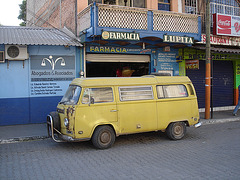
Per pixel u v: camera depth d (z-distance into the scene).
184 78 8.75
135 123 7.73
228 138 8.55
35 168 5.82
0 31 11.52
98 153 6.98
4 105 10.65
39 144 8.18
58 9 14.63
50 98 11.29
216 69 15.41
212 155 6.61
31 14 20.84
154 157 6.54
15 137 8.64
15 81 10.77
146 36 11.09
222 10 15.36
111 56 12.28
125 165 5.91
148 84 8.07
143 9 11.04
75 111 6.98
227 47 15.26
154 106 8.01
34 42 10.05
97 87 7.37
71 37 11.87
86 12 10.91
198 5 14.56
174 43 12.25
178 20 11.95
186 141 8.27
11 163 6.21
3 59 10.48
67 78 11.48
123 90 7.70
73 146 7.80
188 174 5.25
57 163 6.16
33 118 11.06
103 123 7.31
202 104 14.77
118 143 8.11
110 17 10.47
